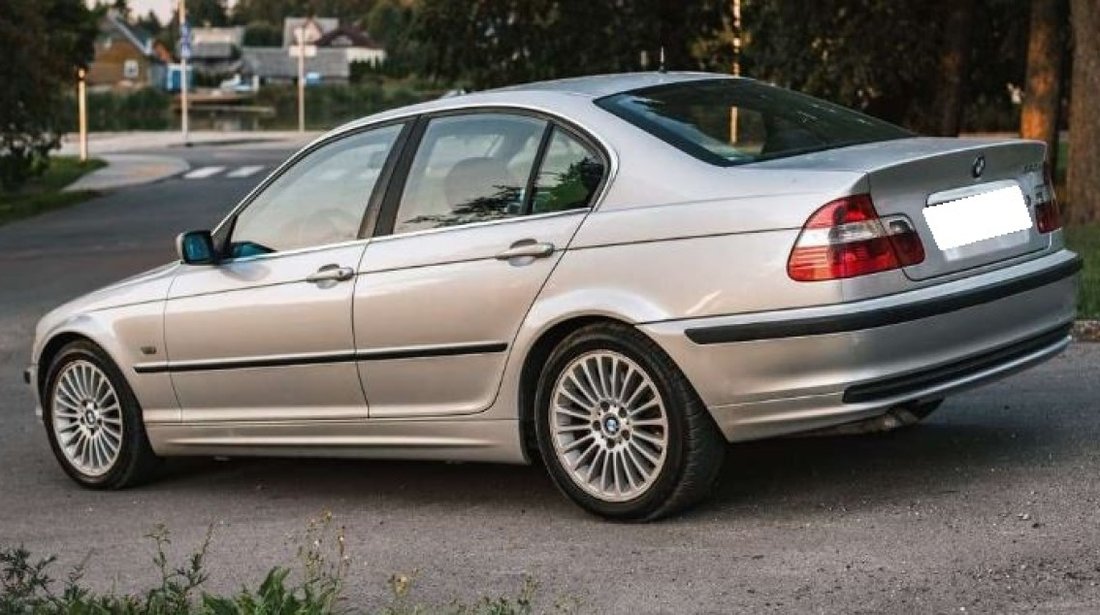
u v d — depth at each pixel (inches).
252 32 7342.5
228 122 3159.5
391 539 262.1
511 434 267.1
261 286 293.6
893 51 955.3
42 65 1286.9
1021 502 249.6
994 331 251.6
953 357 245.0
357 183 288.7
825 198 235.6
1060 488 256.1
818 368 235.6
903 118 1050.7
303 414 291.9
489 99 277.9
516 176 268.1
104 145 2191.2
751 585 220.2
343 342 282.0
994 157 255.6
